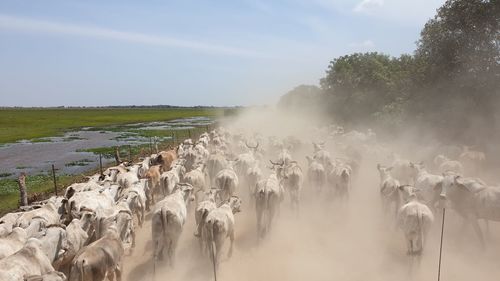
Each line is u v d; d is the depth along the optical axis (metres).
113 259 12.61
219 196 18.86
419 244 14.34
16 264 11.13
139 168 27.31
